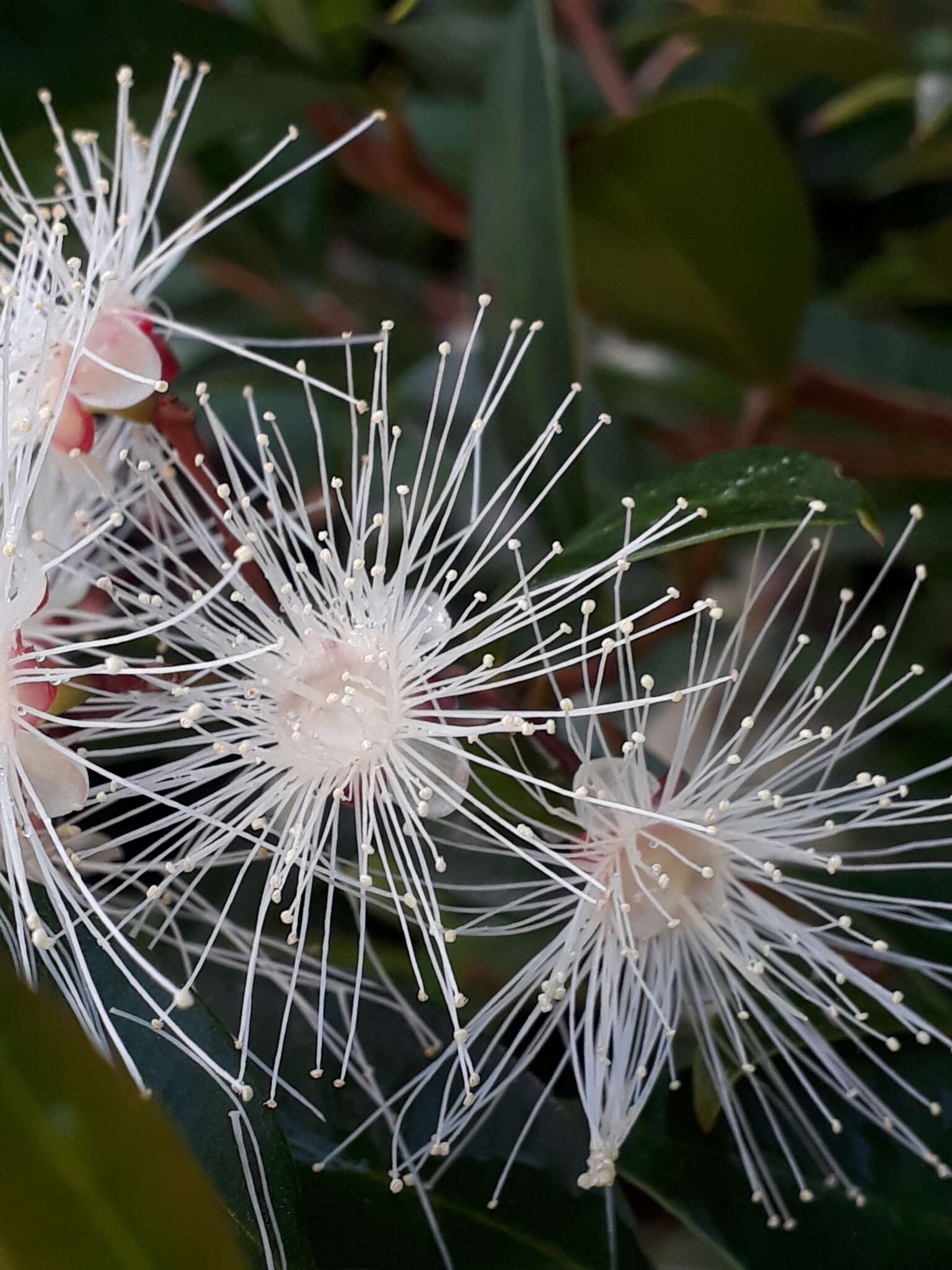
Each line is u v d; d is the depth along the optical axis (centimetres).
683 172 14
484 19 15
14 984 10
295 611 11
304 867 11
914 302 16
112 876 11
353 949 12
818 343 16
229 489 12
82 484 12
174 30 13
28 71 13
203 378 14
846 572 16
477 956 12
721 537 11
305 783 11
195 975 11
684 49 16
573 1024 11
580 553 12
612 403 16
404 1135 12
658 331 15
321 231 16
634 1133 12
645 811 11
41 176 13
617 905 12
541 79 13
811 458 12
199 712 11
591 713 11
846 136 17
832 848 13
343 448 14
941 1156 12
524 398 13
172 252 12
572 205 14
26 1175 10
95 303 12
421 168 15
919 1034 12
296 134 12
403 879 11
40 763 11
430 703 12
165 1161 10
